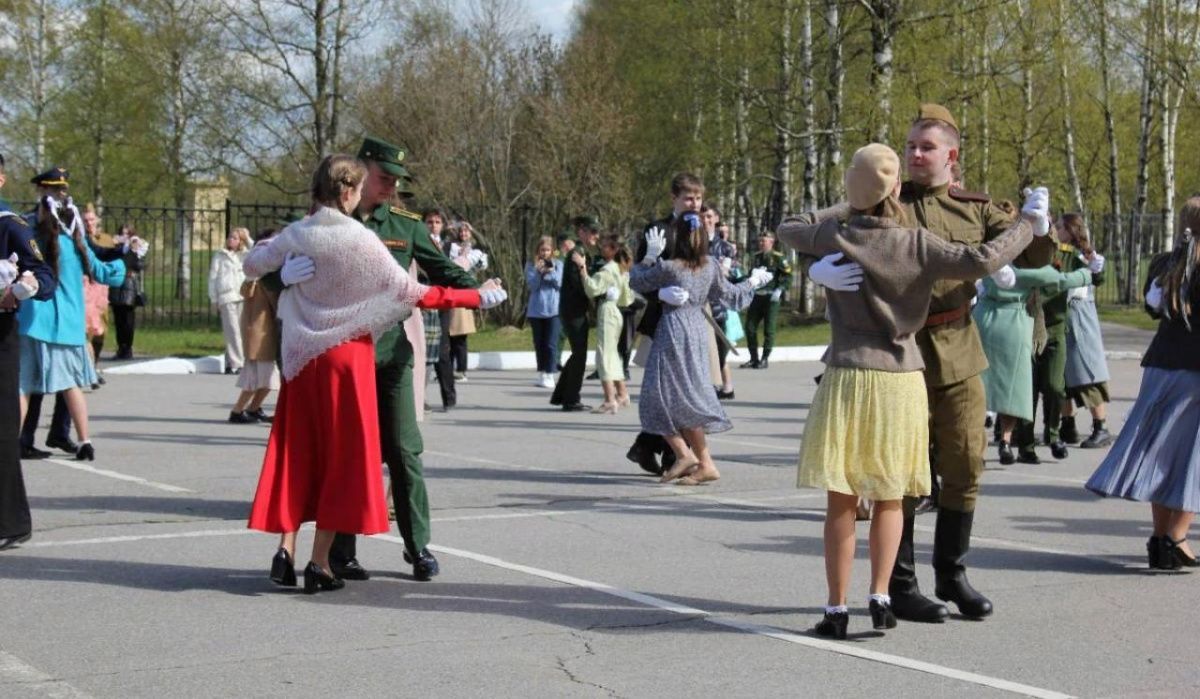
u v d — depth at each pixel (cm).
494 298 696
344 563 705
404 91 3216
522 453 1223
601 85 3519
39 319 1069
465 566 749
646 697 519
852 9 3244
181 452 1177
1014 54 3045
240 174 3422
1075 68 3784
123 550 773
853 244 584
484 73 3338
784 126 3516
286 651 573
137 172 3741
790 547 820
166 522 861
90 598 660
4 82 3747
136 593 671
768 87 3562
